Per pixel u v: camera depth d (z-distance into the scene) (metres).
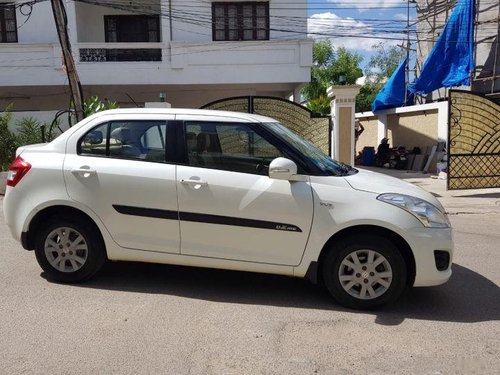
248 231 4.43
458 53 17.28
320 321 4.09
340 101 13.40
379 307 4.34
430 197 4.53
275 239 4.39
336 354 3.52
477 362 3.43
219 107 12.70
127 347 3.58
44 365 3.32
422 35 21.64
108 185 4.64
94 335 3.77
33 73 17.08
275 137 4.57
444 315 4.27
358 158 22.67
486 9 17.00
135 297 4.57
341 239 4.33
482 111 11.76
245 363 3.38
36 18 17.17
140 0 18.98
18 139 13.00
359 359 3.46
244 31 17.64
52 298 4.52
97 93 19.20
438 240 4.26
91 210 4.69
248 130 4.61
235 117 4.68
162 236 4.60
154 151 4.70
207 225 4.48
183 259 4.60
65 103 19.78
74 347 3.57
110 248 4.73
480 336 3.84
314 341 3.72
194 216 4.50
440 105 17.36
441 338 3.80
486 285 5.09
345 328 3.96
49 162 4.81
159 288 4.82
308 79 17.23
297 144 4.72
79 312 4.21
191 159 4.62
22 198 4.83
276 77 17.23
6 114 13.09
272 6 17.44
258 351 3.55
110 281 5.00
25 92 18.97
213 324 4.00
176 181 4.53
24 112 13.66
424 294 4.78
